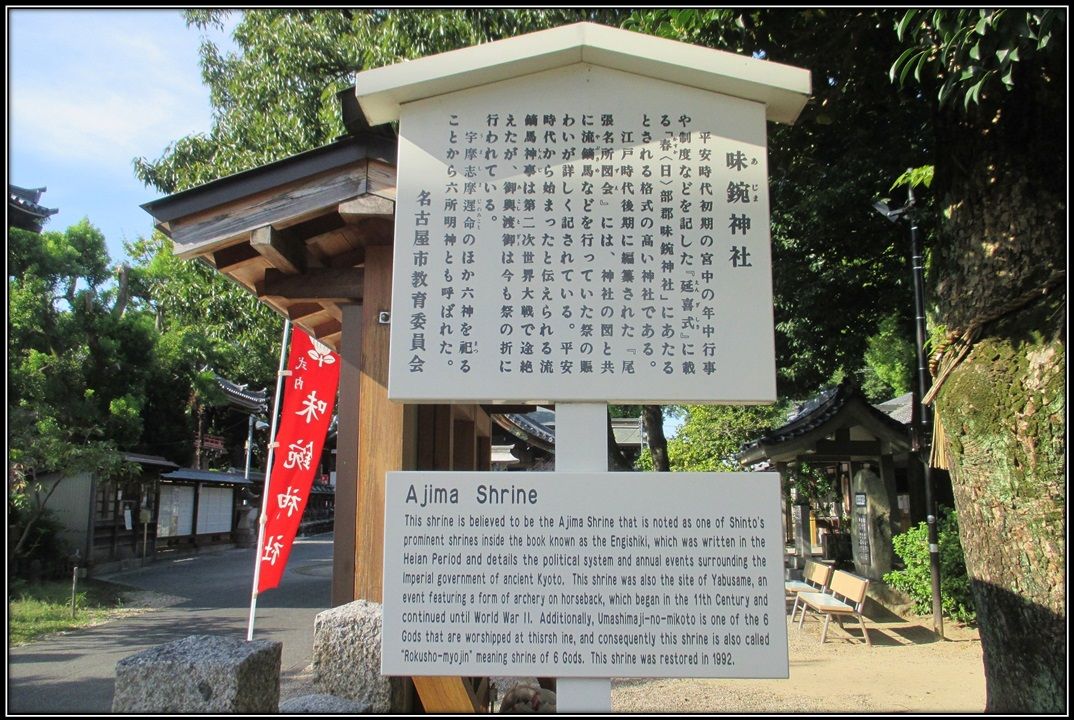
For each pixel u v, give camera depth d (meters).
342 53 11.66
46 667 8.00
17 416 11.77
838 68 6.02
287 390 6.29
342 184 4.08
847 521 14.76
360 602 4.01
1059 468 3.63
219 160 11.95
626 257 3.09
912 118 8.55
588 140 3.18
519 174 3.15
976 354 4.07
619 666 2.82
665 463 13.27
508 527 2.90
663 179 3.15
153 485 18.52
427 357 3.02
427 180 3.15
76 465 12.12
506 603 2.86
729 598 2.85
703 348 3.03
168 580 15.26
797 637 9.83
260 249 4.09
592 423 3.02
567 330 3.04
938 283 4.42
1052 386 3.69
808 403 20.22
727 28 5.32
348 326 4.55
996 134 4.08
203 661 2.89
